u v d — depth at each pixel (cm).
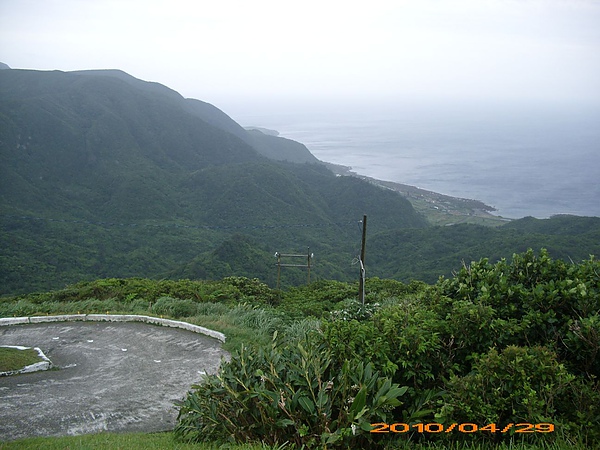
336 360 416
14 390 790
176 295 1622
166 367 912
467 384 365
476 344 424
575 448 324
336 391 379
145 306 1445
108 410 705
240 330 1130
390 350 408
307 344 435
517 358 361
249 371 428
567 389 366
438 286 519
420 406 384
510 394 358
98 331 1182
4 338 1132
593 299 421
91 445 485
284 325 1209
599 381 381
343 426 362
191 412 469
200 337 1112
